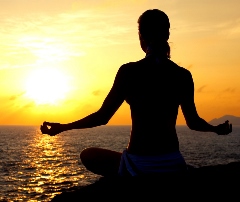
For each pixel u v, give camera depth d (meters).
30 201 42.44
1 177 59.88
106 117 3.36
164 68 3.46
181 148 115.44
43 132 3.30
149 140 3.29
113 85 3.39
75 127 3.32
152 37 3.46
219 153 99.31
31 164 77.12
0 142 154.50
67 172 64.88
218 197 2.85
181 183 3.02
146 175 3.18
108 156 3.76
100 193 2.98
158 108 3.33
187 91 3.54
